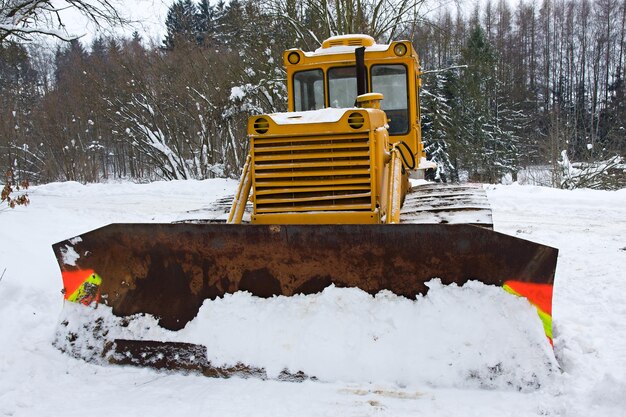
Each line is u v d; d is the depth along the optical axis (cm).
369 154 460
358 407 351
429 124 3391
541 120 4634
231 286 424
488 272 385
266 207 478
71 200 1448
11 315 532
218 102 2184
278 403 362
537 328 372
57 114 3005
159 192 1582
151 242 430
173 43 2753
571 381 358
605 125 4581
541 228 937
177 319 430
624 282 593
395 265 398
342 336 394
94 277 448
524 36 5825
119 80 2461
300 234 407
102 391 393
